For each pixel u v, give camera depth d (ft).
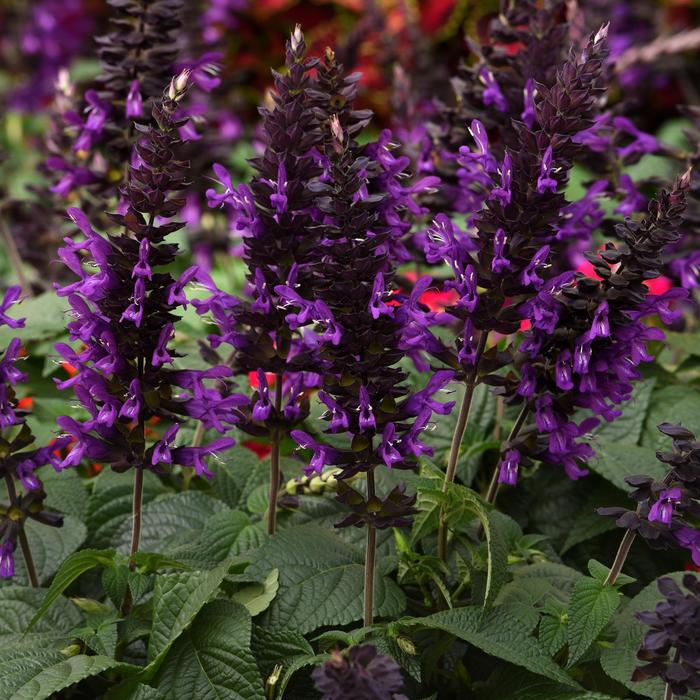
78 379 3.13
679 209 3.07
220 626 3.16
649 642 2.92
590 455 3.32
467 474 3.65
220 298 3.24
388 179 3.26
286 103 3.19
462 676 3.35
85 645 3.20
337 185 3.03
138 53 3.59
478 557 3.36
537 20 3.63
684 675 2.91
